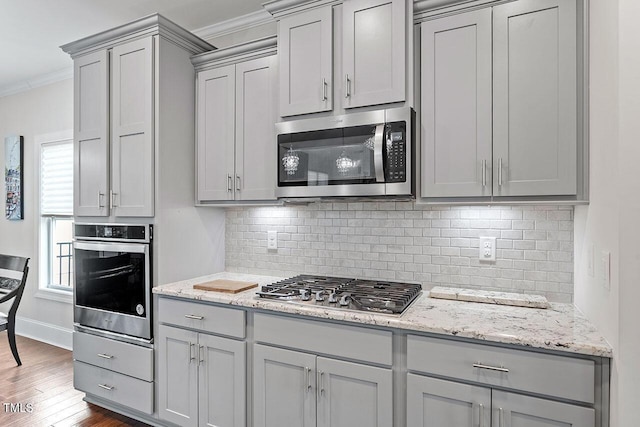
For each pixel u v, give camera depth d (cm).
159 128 230
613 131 125
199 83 252
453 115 178
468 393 147
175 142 240
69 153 371
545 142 161
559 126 159
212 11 265
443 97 180
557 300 189
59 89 376
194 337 212
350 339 169
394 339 162
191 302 213
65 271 386
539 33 163
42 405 260
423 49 184
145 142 234
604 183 135
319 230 248
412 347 157
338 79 200
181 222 244
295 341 182
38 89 391
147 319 229
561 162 159
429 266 217
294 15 211
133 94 239
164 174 233
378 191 185
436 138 181
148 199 233
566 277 188
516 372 140
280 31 214
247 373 196
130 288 237
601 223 139
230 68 240
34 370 316
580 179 157
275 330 187
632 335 117
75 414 249
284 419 185
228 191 239
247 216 273
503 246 200
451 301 190
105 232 249
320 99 203
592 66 151
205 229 263
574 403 133
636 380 117
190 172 251
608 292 131
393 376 161
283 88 213
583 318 162
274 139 224
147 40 234
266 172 226
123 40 244
